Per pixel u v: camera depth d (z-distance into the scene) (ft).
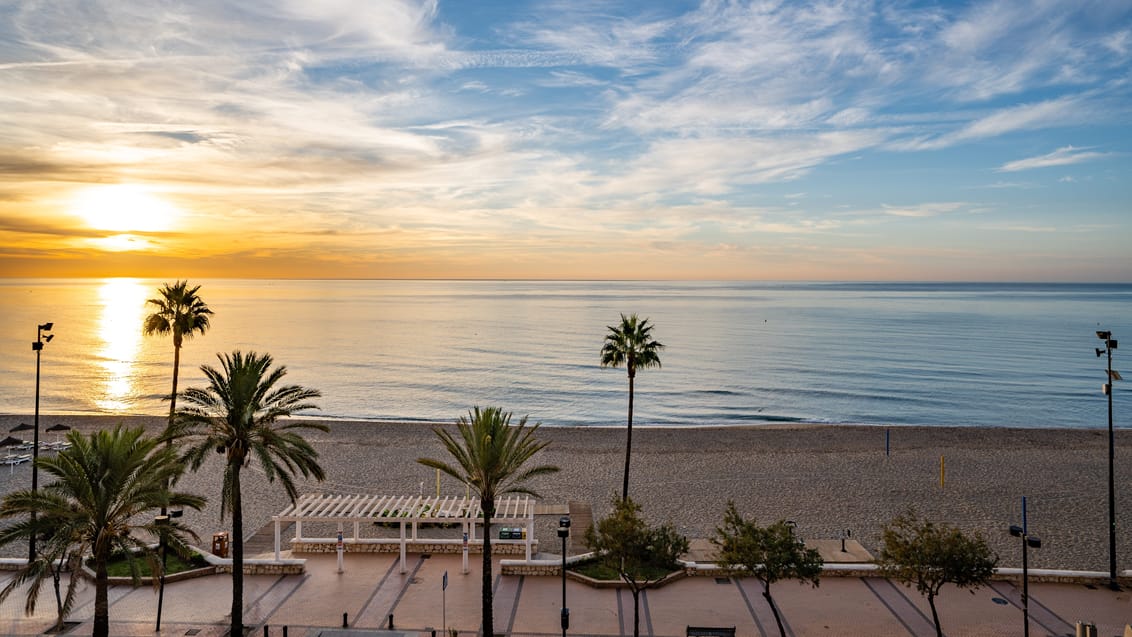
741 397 307.99
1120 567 109.50
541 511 136.87
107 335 535.60
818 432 217.15
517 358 425.69
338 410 281.54
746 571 83.20
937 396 305.94
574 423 262.67
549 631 84.58
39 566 71.92
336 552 111.04
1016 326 615.16
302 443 85.35
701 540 119.96
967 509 139.54
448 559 108.99
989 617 88.69
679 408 287.28
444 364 400.26
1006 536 124.16
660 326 633.61
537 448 85.51
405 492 149.48
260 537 120.67
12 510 72.33
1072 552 116.37
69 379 339.77
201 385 321.11
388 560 108.27
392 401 299.79
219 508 137.69
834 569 102.47
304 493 148.56
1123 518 133.69
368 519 103.71
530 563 103.14
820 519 133.18
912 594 95.91
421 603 92.48
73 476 74.02
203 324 145.79
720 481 159.53
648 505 141.79
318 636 81.97
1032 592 96.37
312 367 385.29
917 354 435.94
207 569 101.30
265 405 86.02
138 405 281.95
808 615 89.56
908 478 162.09
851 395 309.01
